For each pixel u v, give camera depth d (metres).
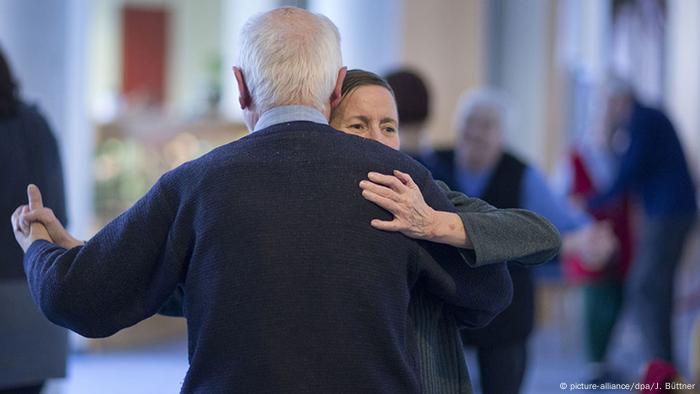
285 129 3.70
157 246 3.69
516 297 6.48
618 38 18.62
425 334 3.90
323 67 3.79
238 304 3.54
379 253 3.60
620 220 10.55
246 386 3.51
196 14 21.88
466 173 6.86
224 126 15.00
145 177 14.12
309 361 3.50
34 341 5.78
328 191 3.61
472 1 13.76
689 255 17.20
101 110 16.89
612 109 11.02
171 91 21.75
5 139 5.70
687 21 19.95
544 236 3.81
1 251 5.66
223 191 3.61
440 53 13.58
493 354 6.48
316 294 3.53
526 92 15.41
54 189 5.88
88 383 10.66
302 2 16.53
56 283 3.70
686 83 20.08
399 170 3.72
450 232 3.67
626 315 14.60
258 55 3.78
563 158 15.61
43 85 10.45
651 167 10.75
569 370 11.77
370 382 3.52
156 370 11.42
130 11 21.48
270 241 3.56
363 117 4.08
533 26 15.37
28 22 10.29
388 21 12.87
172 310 4.16
